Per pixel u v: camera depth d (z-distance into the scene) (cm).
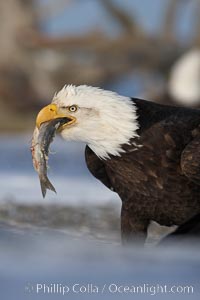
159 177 1081
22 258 682
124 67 4944
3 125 4803
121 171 1105
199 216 952
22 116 5228
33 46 5244
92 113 1083
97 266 660
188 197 1084
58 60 5244
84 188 1961
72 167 2609
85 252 736
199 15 5012
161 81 4681
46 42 5156
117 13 5047
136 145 1079
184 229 927
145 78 4753
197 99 3628
